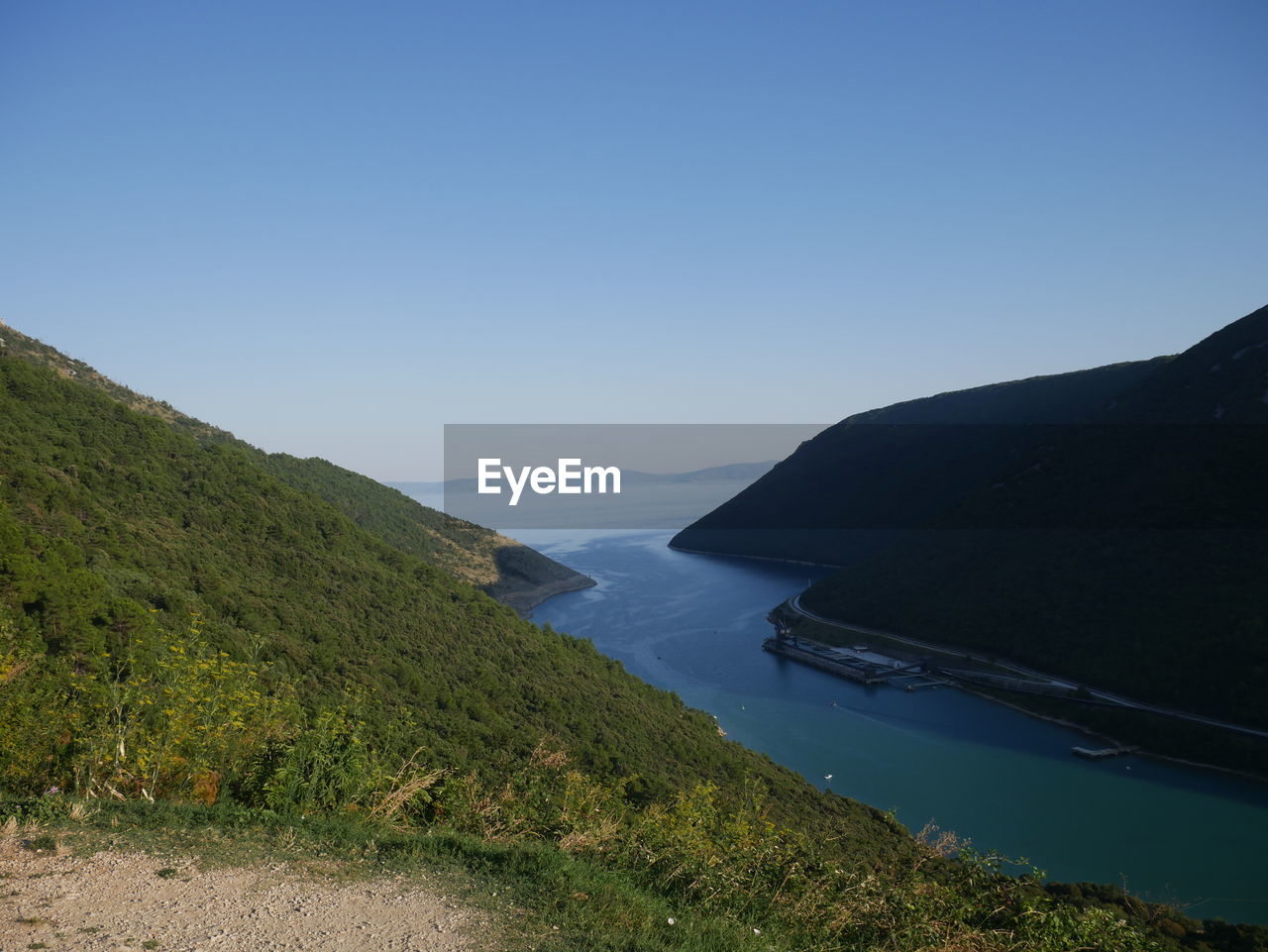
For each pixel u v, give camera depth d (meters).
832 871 7.05
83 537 26.52
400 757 8.96
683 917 5.86
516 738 22.97
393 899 5.21
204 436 65.75
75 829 5.77
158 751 7.17
